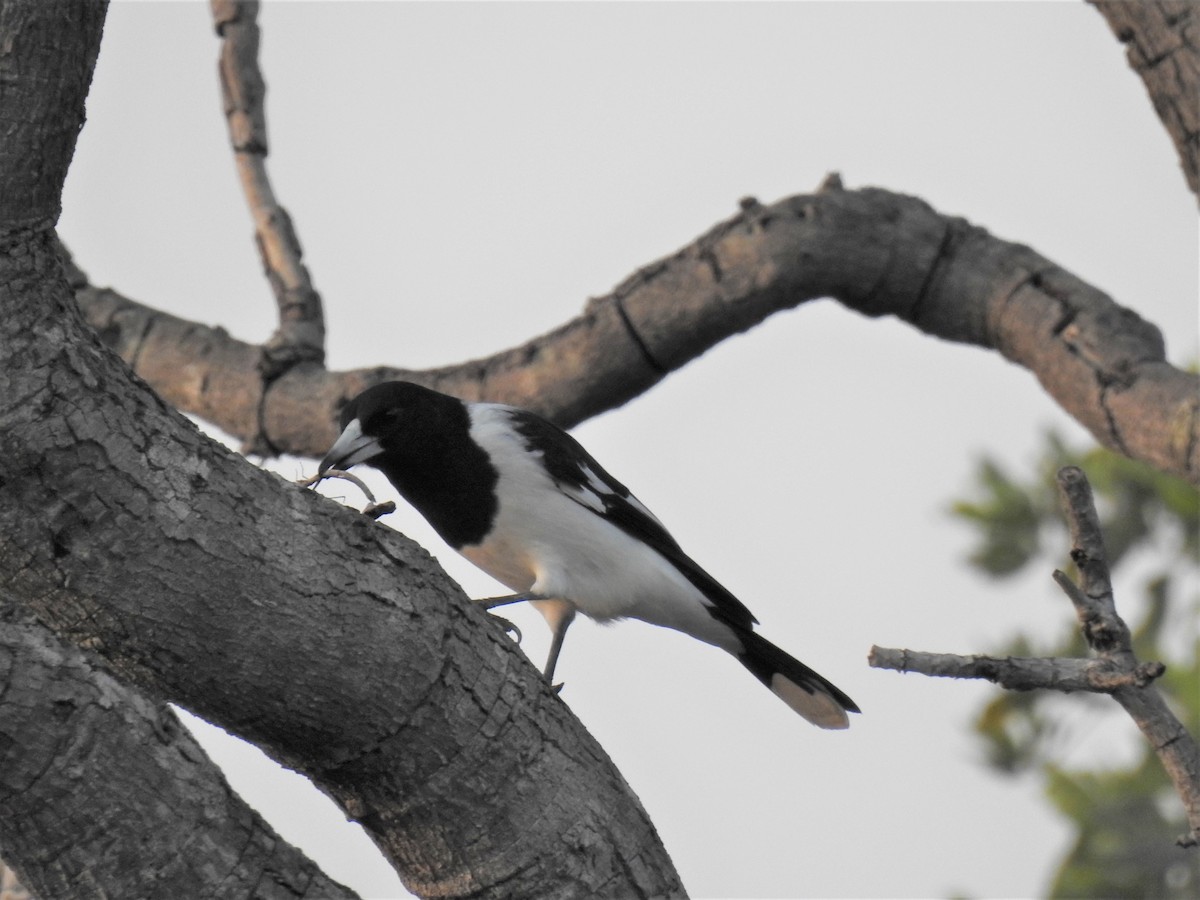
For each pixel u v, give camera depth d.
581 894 7.76
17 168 6.73
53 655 6.66
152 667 7.20
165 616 7.04
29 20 6.66
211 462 7.15
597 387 13.46
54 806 6.64
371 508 7.93
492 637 7.80
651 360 13.44
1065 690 8.28
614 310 13.39
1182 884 15.37
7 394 6.73
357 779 7.66
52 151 6.83
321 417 13.41
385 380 13.37
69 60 6.79
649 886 7.93
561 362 13.41
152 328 13.88
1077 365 12.71
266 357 13.48
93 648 7.15
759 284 13.28
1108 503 16.66
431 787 7.61
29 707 6.55
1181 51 11.59
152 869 6.79
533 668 8.00
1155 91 11.85
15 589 7.01
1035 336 13.04
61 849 6.71
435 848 7.79
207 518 7.04
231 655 7.15
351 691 7.31
